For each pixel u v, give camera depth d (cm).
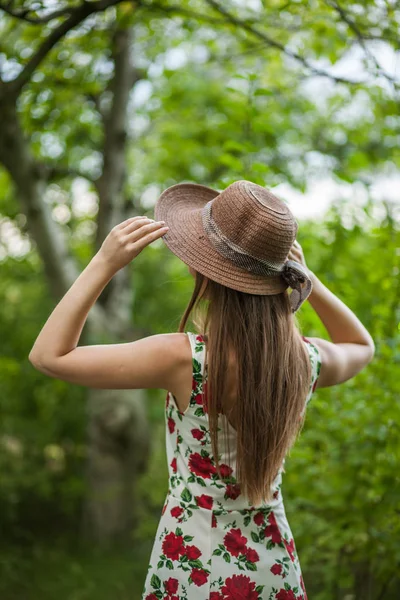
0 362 448
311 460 240
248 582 134
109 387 127
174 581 135
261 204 127
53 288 449
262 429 130
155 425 565
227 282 129
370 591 230
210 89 602
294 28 300
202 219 133
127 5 320
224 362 129
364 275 305
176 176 619
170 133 598
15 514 495
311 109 562
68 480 525
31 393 558
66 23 280
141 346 128
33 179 425
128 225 128
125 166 468
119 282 496
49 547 468
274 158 564
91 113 512
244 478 133
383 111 303
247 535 136
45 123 420
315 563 246
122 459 495
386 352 226
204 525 135
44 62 362
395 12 247
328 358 147
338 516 228
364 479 224
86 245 637
